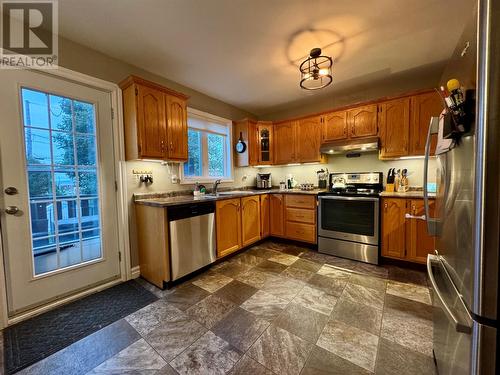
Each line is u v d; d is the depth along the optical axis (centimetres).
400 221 250
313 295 197
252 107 398
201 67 251
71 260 201
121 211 231
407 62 245
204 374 121
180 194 288
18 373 123
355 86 309
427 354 131
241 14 169
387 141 286
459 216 81
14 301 168
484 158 63
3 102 164
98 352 137
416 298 189
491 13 61
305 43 208
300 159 363
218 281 227
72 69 197
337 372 121
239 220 297
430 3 161
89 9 161
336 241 290
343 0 158
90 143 212
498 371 65
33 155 178
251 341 144
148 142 224
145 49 213
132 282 231
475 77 66
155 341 146
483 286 65
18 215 171
